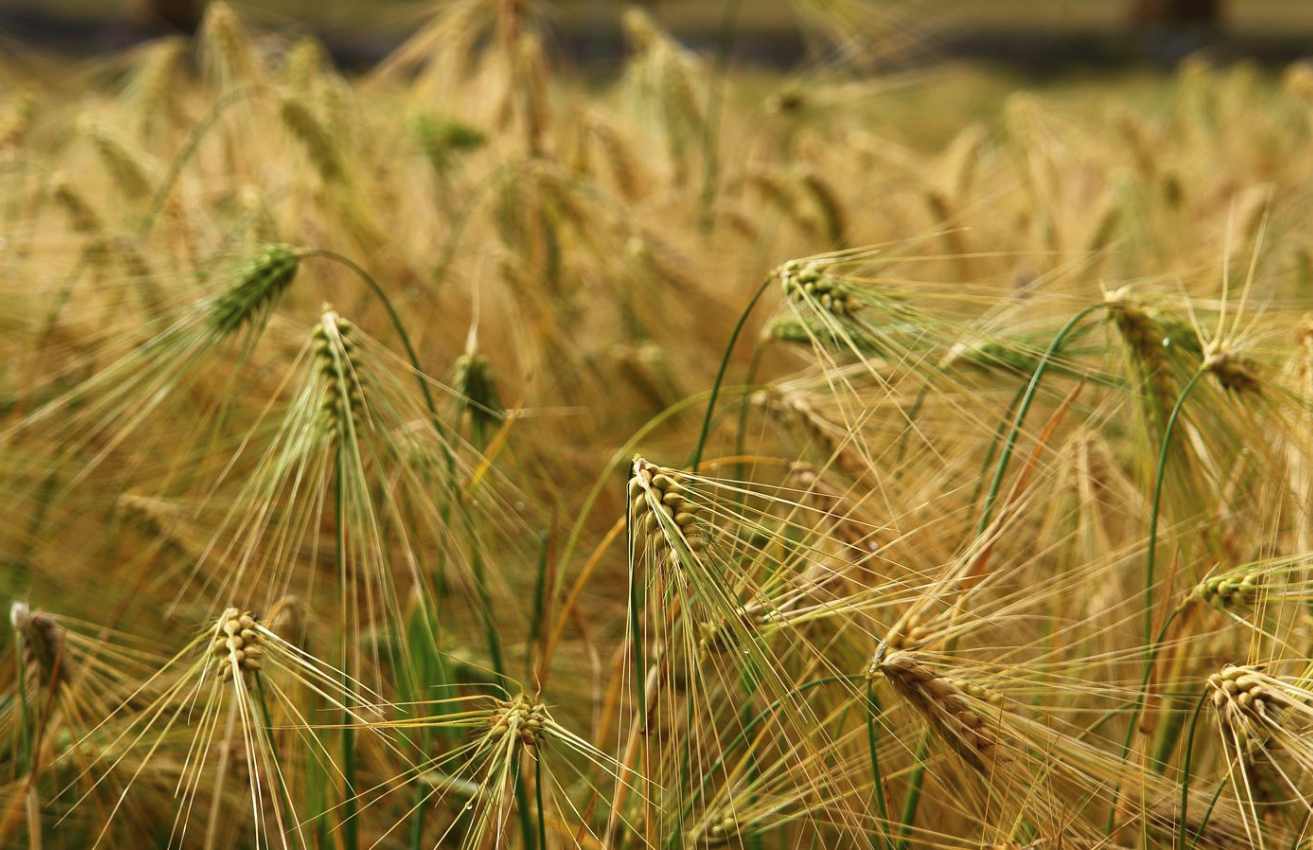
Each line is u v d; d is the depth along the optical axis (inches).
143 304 83.4
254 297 75.4
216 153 102.0
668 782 71.5
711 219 105.8
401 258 90.0
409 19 109.3
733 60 305.1
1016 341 75.5
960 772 69.6
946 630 70.0
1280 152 151.1
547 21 112.4
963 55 343.3
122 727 74.9
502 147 105.8
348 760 71.5
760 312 93.0
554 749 71.7
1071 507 76.3
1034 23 408.2
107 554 82.1
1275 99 161.0
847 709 72.4
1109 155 140.4
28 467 81.7
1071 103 179.2
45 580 81.1
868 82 110.0
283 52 108.7
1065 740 69.6
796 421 75.3
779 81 224.8
